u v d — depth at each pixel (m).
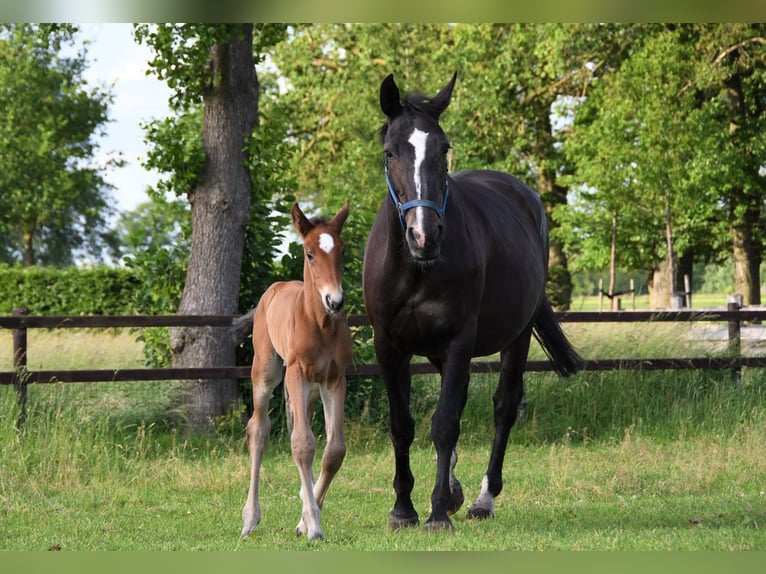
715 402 9.80
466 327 5.73
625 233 24.34
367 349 9.98
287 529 5.86
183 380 9.75
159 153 9.88
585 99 24.66
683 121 21.56
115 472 7.69
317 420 9.62
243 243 10.35
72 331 16.75
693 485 7.17
